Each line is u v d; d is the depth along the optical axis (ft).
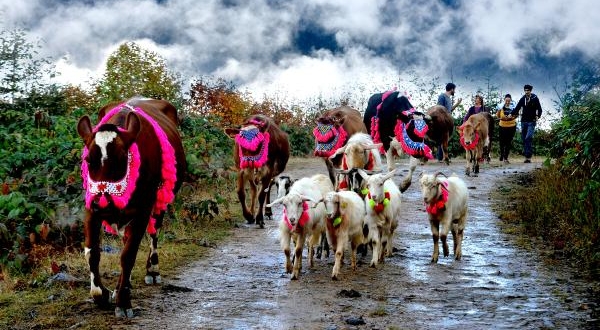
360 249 33.81
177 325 21.89
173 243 34.71
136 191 23.04
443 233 31.19
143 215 23.68
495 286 26.94
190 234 37.14
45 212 30.48
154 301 24.68
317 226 29.63
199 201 41.42
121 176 21.85
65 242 32.17
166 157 24.89
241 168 39.93
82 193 32.53
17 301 24.32
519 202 46.39
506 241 35.96
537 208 41.19
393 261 31.76
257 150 39.50
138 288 26.48
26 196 31.81
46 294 25.13
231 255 32.96
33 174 33.06
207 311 23.53
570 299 24.76
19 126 41.01
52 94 51.85
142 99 29.91
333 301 24.84
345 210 28.35
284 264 31.32
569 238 34.30
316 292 26.17
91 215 22.67
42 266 28.84
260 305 24.32
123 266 23.08
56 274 26.89
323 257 33.06
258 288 26.81
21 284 26.32
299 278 28.50
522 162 74.59
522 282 27.53
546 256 31.99
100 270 28.53
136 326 21.72
